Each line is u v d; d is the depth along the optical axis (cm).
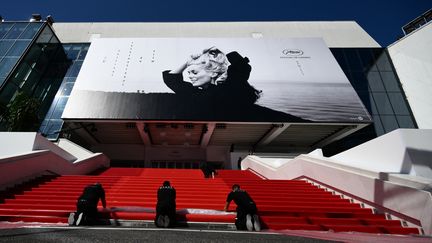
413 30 2284
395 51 2259
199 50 2067
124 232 369
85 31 2648
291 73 1908
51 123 1638
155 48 2072
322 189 768
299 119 1644
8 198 616
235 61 1989
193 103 1708
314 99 1738
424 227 446
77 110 1590
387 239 371
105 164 1452
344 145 1984
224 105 1706
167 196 463
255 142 2136
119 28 2705
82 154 1374
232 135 1998
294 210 582
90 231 369
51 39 2134
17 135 902
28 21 2025
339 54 2323
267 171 1211
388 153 611
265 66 1956
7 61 1678
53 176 859
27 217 488
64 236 322
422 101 1925
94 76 1808
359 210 579
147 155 2138
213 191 739
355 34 2722
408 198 482
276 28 2792
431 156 546
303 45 2158
